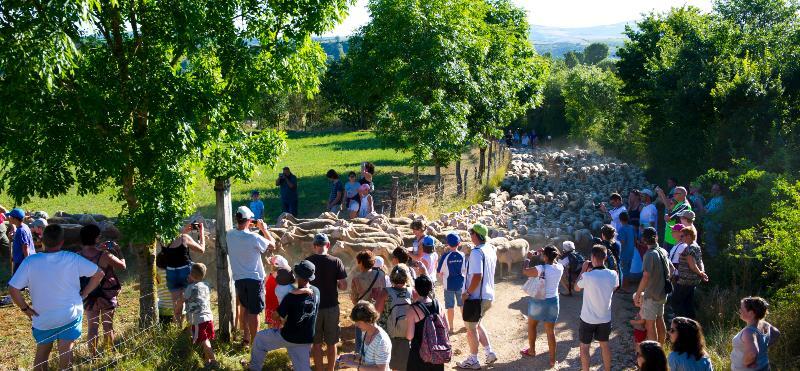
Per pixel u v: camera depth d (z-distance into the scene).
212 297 12.62
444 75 21.52
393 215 18.88
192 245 10.14
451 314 10.89
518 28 32.19
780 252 11.00
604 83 50.84
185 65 10.20
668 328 11.58
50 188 8.71
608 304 8.84
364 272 8.81
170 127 8.58
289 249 14.53
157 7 8.91
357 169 36.12
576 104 52.22
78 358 8.88
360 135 66.25
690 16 33.56
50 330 7.71
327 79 76.00
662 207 23.64
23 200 8.91
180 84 8.73
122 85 8.86
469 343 9.61
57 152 8.46
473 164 38.84
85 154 8.55
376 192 27.17
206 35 9.13
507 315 12.20
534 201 23.05
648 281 9.49
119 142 9.03
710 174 16.59
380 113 22.47
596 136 49.00
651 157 30.78
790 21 34.03
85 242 9.07
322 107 78.06
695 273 10.24
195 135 8.70
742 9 35.34
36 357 7.79
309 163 40.09
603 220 20.50
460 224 17.41
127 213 9.76
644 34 36.22
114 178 9.67
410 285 8.99
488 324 11.70
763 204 13.91
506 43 27.67
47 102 8.10
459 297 10.53
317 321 8.55
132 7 8.91
